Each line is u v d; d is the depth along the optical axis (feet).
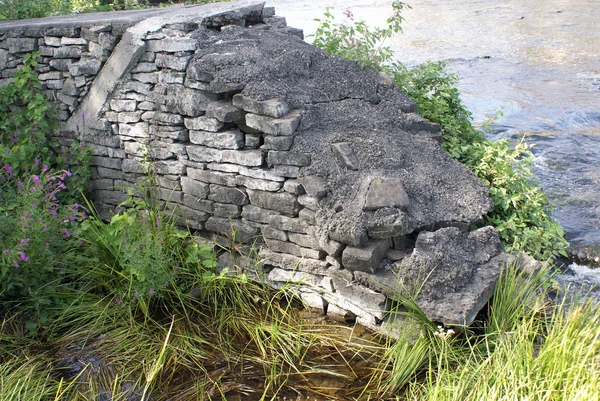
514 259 13.17
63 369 11.94
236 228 14.40
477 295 11.87
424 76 19.40
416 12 50.34
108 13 20.66
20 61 17.31
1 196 14.87
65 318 13.42
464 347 11.60
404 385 11.24
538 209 15.35
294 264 13.76
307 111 13.85
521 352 10.57
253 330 12.91
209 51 14.34
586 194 19.58
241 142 13.88
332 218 12.64
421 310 11.72
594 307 11.37
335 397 11.14
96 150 16.38
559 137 24.49
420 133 15.37
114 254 13.69
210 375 11.74
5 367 11.55
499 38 40.34
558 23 43.34
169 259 13.55
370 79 16.05
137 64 14.99
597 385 9.20
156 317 13.46
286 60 14.88
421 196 13.15
